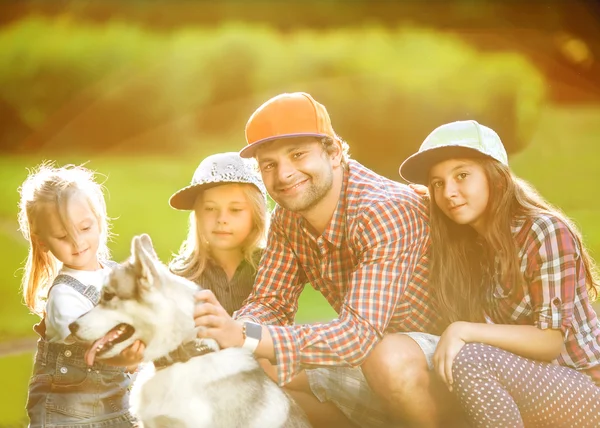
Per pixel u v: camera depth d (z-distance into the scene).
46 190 4.90
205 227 5.59
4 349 9.56
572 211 18.86
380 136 25.53
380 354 4.52
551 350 4.45
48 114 30.36
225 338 4.20
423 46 27.22
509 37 36.62
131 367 4.89
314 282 5.20
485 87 25.34
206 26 33.88
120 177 24.70
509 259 4.56
